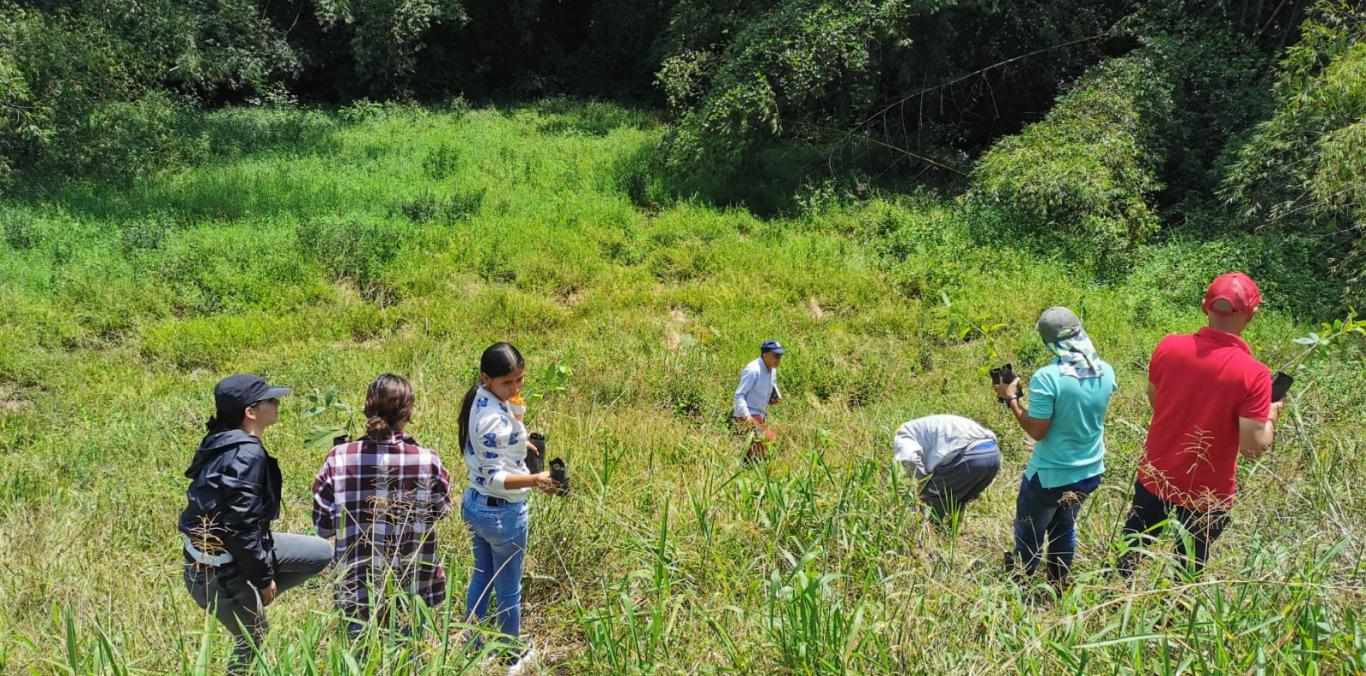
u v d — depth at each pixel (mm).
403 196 14094
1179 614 2994
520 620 3842
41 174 14398
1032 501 3859
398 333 10383
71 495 5824
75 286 10438
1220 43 14922
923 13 15758
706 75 16656
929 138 17438
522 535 3693
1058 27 17359
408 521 3545
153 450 6926
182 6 19500
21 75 13961
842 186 15328
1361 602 3025
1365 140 10250
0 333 9398
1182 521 3676
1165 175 14797
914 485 3885
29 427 7965
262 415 3320
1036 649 2818
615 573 4129
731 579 3582
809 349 9961
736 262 12461
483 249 12219
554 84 25844
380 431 3510
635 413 7906
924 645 2930
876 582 3211
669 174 15516
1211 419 3537
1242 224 12219
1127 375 8367
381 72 22906
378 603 3279
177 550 4672
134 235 11727
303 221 12883
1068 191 12641
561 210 13898
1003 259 12102
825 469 4227
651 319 10859
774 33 15414
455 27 24312
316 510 3553
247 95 23047
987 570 3555
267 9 23812
